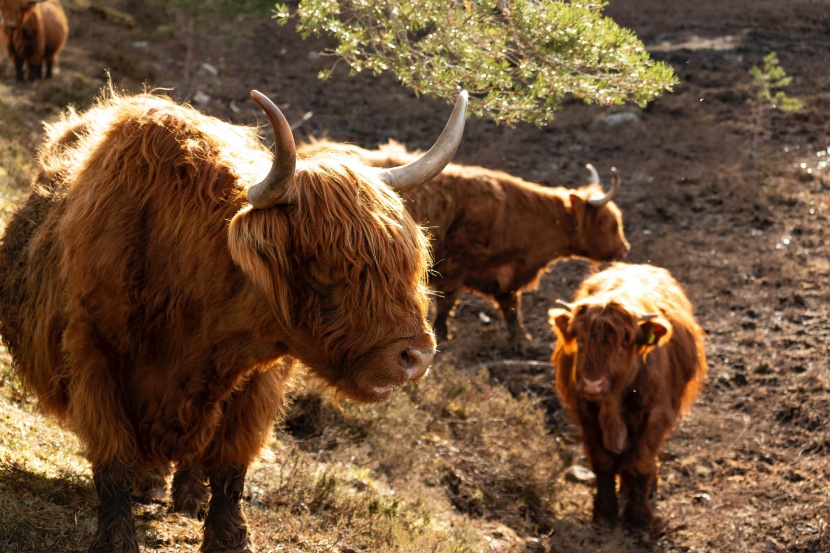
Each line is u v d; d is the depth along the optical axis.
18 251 5.12
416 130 19.28
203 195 3.99
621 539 7.25
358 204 3.63
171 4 20.95
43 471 5.36
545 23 7.16
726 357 11.03
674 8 28.14
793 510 7.86
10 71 17.94
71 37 21.52
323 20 7.37
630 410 7.66
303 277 3.65
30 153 12.70
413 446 7.97
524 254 11.70
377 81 22.64
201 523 5.38
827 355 10.93
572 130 19.41
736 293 12.73
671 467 8.76
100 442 4.17
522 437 8.71
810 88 21.56
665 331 7.30
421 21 7.39
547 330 12.06
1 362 6.64
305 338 3.76
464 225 11.15
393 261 3.62
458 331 11.80
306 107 20.19
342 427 7.80
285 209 3.62
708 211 15.66
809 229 14.82
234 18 24.06
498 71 7.19
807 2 28.84
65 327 4.35
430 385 9.13
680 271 13.37
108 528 4.18
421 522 6.58
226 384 4.14
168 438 4.20
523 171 17.20
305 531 5.75
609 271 9.43
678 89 21.64
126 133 4.22
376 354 3.65
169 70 20.80
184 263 3.97
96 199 4.14
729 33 25.66
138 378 4.16
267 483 6.34
